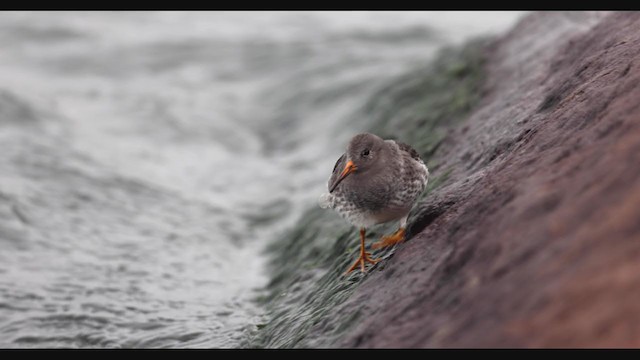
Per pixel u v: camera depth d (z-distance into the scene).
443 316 6.68
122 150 19.78
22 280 12.43
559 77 11.43
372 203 9.57
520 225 6.84
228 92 26.39
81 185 16.39
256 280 12.88
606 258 5.88
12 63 29.25
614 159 6.82
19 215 14.37
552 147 8.05
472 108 14.17
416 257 8.20
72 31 32.88
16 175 16.06
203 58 29.62
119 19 35.12
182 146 21.20
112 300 12.03
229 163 20.19
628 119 7.30
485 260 6.84
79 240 14.06
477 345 5.97
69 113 22.27
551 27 15.53
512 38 16.53
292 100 24.30
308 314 9.55
